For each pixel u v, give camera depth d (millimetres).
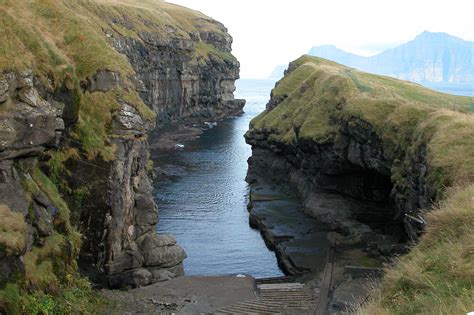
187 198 71438
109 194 36875
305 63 97938
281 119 79750
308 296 37219
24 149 26641
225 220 62156
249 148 113062
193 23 183125
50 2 40000
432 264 16188
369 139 51938
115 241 37594
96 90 38500
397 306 14734
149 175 50125
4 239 22297
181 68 145500
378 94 63875
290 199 68188
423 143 39094
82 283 31438
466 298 12484
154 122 42969
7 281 22156
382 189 57969
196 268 47031
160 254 39844
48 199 29484
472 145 32156
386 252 46531
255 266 47875
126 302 33906
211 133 132875
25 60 28344
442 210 20031
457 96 71125
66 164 34938
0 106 25594
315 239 52469
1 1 34469
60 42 38281
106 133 38000
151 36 130750
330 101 66438
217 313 33781
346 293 36125
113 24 115625
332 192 62031
